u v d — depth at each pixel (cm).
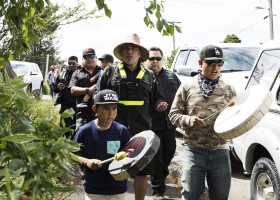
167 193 565
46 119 151
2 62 230
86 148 328
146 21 249
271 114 433
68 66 748
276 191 403
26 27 268
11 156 128
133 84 419
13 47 268
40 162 131
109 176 326
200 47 916
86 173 329
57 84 762
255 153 475
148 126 426
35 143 130
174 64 1036
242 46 855
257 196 443
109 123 331
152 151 285
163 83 538
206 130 357
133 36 423
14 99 133
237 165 700
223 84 367
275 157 408
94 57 611
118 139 332
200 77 367
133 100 418
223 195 364
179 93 374
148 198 543
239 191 583
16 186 118
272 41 508
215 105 360
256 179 444
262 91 338
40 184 128
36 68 1677
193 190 359
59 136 150
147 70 437
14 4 258
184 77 893
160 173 523
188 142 367
